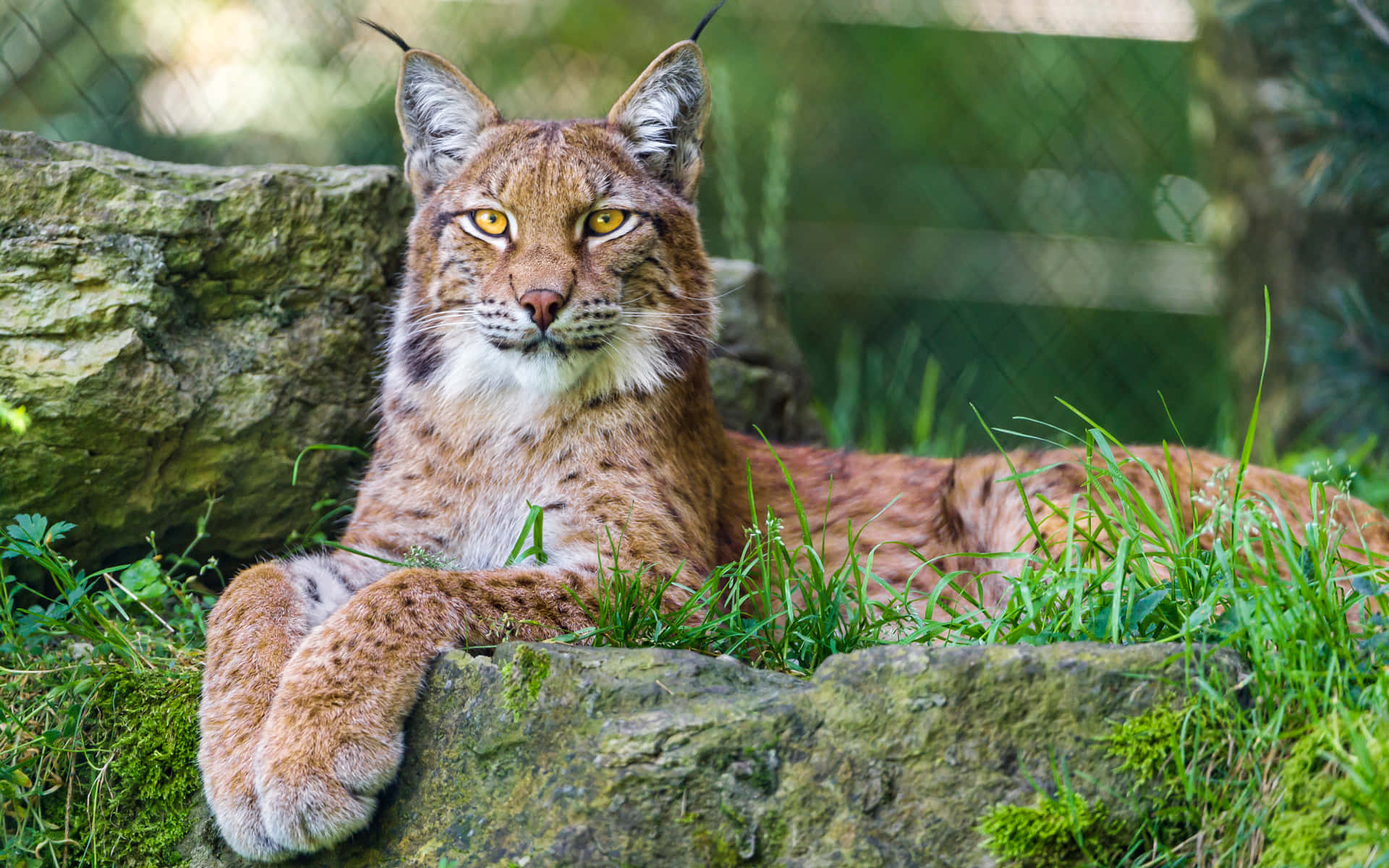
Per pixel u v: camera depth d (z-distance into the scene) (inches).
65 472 319.6
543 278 297.0
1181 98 774.5
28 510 319.0
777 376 484.4
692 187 343.3
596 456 307.9
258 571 294.2
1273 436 618.8
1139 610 253.0
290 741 245.8
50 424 314.3
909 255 815.1
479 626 265.0
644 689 237.6
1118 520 268.7
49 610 299.6
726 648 281.6
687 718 231.0
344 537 320.8
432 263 321.4
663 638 270.4
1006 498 346.6
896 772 227.0
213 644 273.7
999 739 227.0
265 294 353.1
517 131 326.0
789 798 226.4
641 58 754.8
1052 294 797.9
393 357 333.7
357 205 365.1
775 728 229.9
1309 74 494.6
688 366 325.1
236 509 350.9
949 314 805.2
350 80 587.5
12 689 286.2
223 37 574.2
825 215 848.9
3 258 317.1
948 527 354.3
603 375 311.4
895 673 231.6
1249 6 509.7
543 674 243.1
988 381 754.8
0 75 533.0
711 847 224.5
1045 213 809.5
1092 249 797.2
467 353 313.4
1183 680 226.1
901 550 348.2
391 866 243.4
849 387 662.5
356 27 594.9
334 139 572.7
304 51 585.0
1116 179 796.6
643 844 225.0
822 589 283.4
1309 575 257.1
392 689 251.8
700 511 317.1
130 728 277.6
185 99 557.6
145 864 268.4
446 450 316.8
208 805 264.1
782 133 617.0
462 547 314.5
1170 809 221.5
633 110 332.8
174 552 351.9
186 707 276.8
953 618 284.5
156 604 328.2
